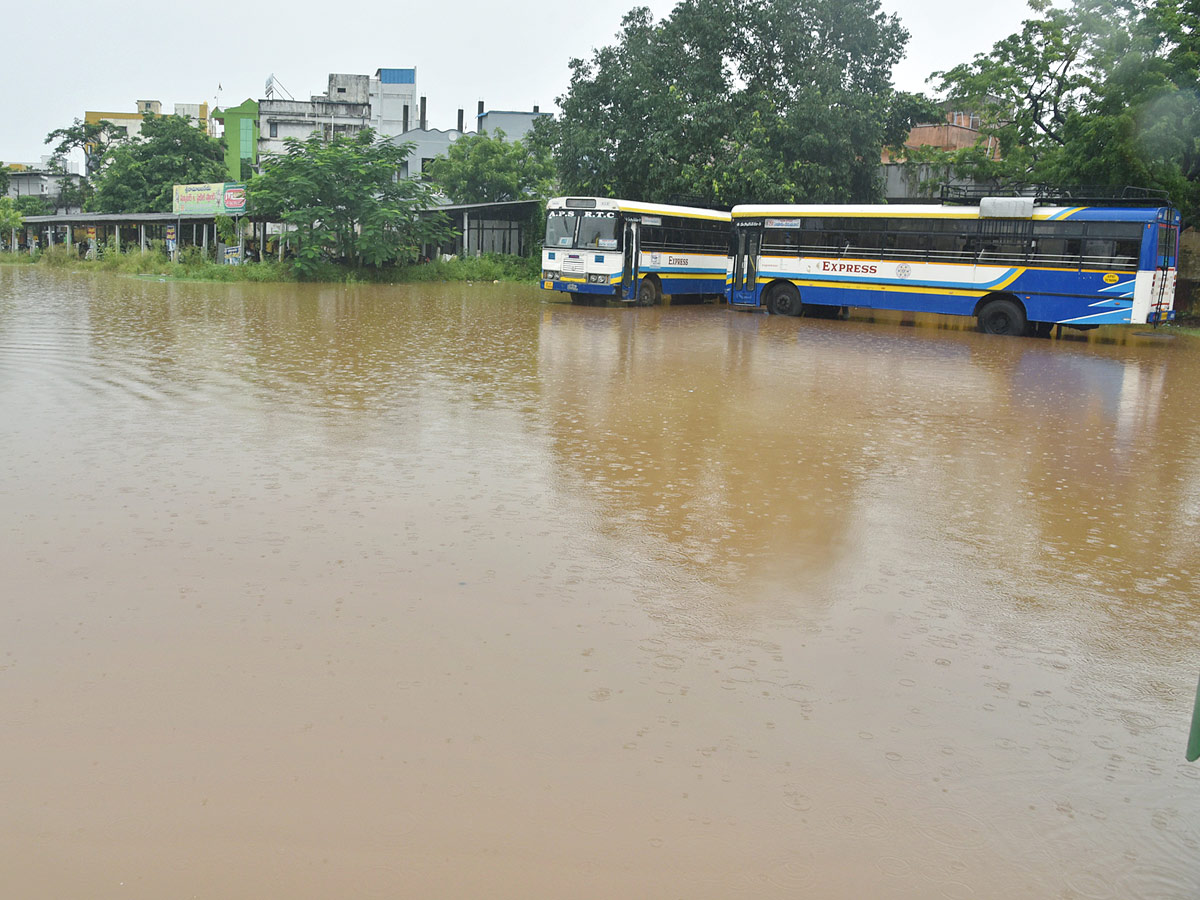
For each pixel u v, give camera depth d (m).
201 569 5.52
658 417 10.91
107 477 7.45
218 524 6.36
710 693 4.26
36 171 89.50
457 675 4.32
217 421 9.71
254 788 3.41
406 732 3.81
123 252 48.47
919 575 5.98
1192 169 27.69
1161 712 4.31
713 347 18.94
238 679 4.20
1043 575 6.09
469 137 55.66
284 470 7.84
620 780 3.55
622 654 4.62
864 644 4.88
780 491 7.85
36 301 24.98
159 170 59.41
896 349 20.08
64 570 5.44
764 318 27.34
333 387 12.09
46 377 12.22
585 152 37.66
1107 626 5.29
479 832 3.22
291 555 5.81
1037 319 23.81
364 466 8.06
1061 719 4.19
